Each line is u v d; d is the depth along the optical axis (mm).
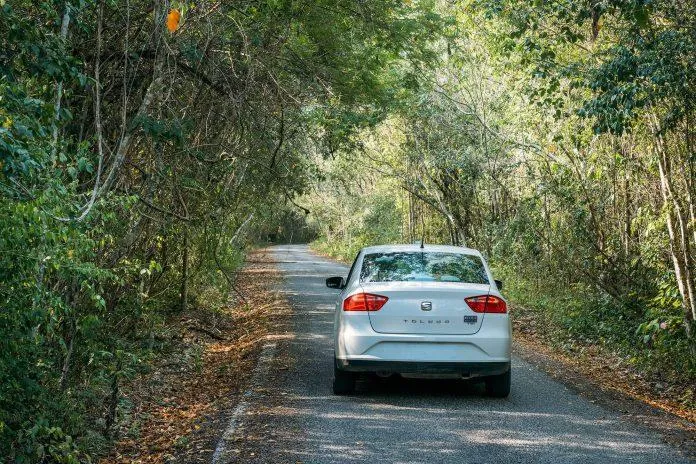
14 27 5789
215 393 9094
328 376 9602
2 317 4973
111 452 6559
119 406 7676
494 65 17312
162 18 8211
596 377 10102
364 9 11266
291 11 10516
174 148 9750
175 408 8406
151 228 11203
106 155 9125
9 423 5574
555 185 17203
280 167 13359
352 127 13758
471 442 6344
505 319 7867
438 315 7734
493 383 8156
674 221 11648
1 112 4707
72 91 7793
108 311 9469
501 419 7207
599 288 16688
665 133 10594
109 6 8227
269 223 18266
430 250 8836
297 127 12906
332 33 11773
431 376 7785
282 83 11250
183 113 10008
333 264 45000
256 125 10992
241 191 13539
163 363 10969
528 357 11500
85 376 7930
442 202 27438
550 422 7098
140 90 9117
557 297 18406
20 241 4832
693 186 10578
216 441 6484
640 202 15328
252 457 5906
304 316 17125
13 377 5355
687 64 9195
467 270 8391
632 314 14719
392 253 8734
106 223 8617
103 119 9195
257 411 7535
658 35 9320
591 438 6500
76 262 5840
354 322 7840
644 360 11062
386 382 9148
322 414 7387
